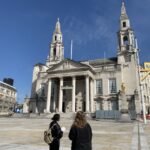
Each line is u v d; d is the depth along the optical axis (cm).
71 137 471
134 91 5703
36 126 2481
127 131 1981
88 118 4878
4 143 1142
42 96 7094
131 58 6269
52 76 6147
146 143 1207
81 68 5766
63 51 8388
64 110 6347
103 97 6125
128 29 6712
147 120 4447
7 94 10500
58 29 8500
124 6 7425
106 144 1167
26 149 969
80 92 6341
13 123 2981
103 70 6425
